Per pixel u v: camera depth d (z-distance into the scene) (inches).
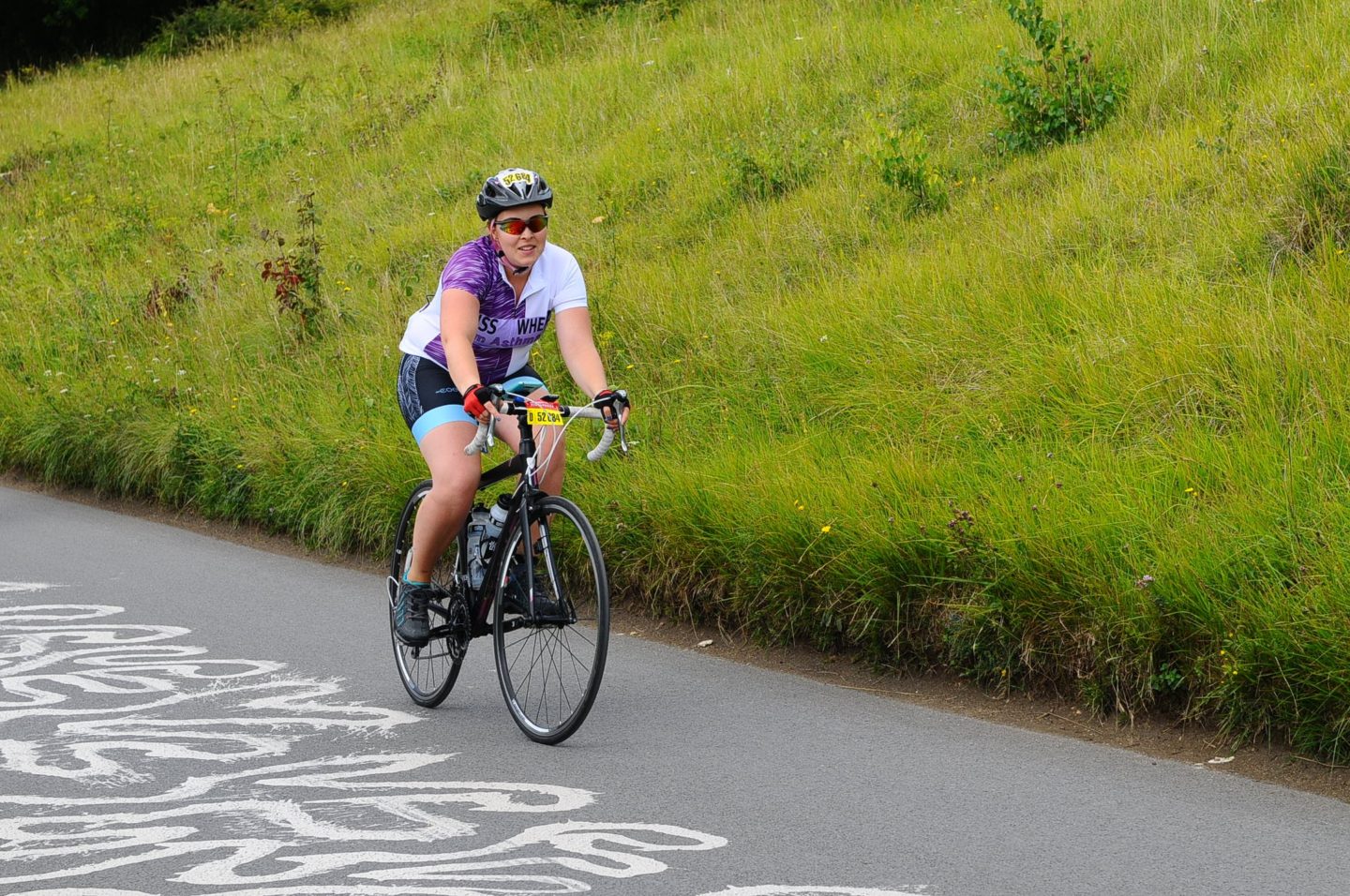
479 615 264.1
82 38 1539.1
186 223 807.7
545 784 225.6
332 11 1310.3
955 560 274.1
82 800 219.9
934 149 535.5
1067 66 512.1
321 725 260.8
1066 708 255.4
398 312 533.3
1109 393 323.9
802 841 199.0
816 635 296.4
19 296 713.0
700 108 655.1
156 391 529.0
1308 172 380.2
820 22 733.3
